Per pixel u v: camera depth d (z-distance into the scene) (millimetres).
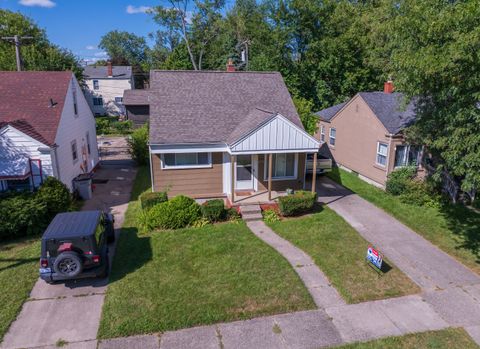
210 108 17359
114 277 10000
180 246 12000
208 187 16891
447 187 16844
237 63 43875
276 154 17062
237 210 15078
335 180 21125
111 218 12375
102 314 8391
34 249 11852
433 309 8836
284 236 13016
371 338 7773
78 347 7359
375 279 10141
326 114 27000
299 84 34000
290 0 33281
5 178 13766
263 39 35344
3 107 16516
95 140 24438
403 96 15922
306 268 10734
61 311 8500
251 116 16688
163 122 16125
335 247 12125
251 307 8734
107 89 57156
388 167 18688
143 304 8766
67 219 10031
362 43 32781
